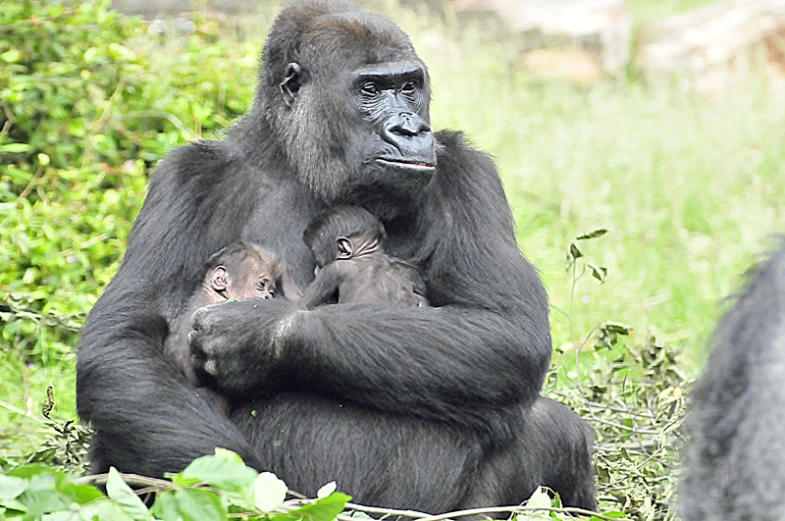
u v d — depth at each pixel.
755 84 28.34
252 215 10.91
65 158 17.56
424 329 9.92
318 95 10.67
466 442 10.21
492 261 10.55
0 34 17.88
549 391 14.41
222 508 7.68
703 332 16.83
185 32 23.39
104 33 18.78
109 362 9.80
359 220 10.45
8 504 7.70
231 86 19.27
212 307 9.95
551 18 32.34
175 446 9.46
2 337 15.19
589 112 27.38
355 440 10.05
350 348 9.77
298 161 10.83
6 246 15.80
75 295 15.56
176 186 10.65
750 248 20.11
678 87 29.33
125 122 18.17
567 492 11.22
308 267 10.82
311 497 10.04
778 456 7.10
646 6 38.88
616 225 21.41
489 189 10.99
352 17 10.84
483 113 26.17
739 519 7.28
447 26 31.89
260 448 10.06
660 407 13.72
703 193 22.67
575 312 18.25
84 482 8.28
